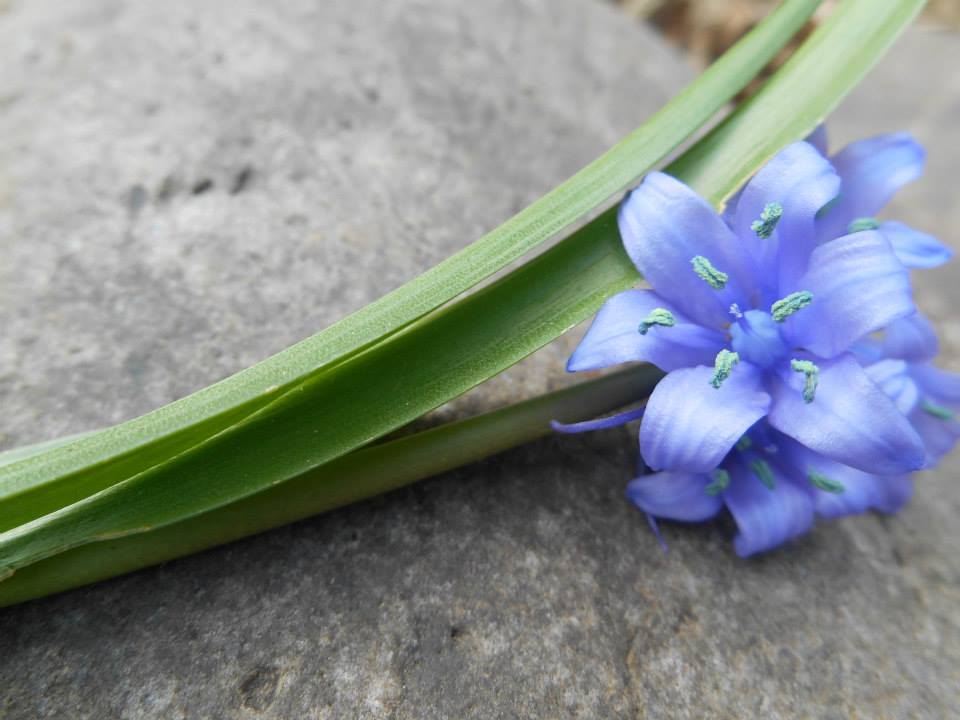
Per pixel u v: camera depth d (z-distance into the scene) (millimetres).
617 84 142
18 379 95
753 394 80
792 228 80
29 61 125
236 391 75
